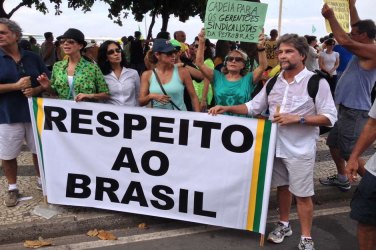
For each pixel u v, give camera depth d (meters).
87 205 3.97
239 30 3.80
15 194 4.12
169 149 3.69
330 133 4.60
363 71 4.02
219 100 3.99
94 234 3.77
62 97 4.05
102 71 4.13
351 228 3.97
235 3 3.74
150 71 4.14
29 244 3.57
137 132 3.73
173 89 4.04
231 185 3.59
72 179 3.95
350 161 2.78
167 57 3.96
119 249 3.53
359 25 3.96
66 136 3.89
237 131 3.49
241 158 3.52
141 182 3.82
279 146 3.35
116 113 3.74
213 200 3.66
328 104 3.14
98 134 3.82
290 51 3.13
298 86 3.21
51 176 3.98
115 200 3.92
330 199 4.68
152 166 3.76
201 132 3.59
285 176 3.54
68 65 4.03
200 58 4.02
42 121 3.89
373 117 2.66
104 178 3.89
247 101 3.91
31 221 3.76
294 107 3.21
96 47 6.41
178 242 3.65
